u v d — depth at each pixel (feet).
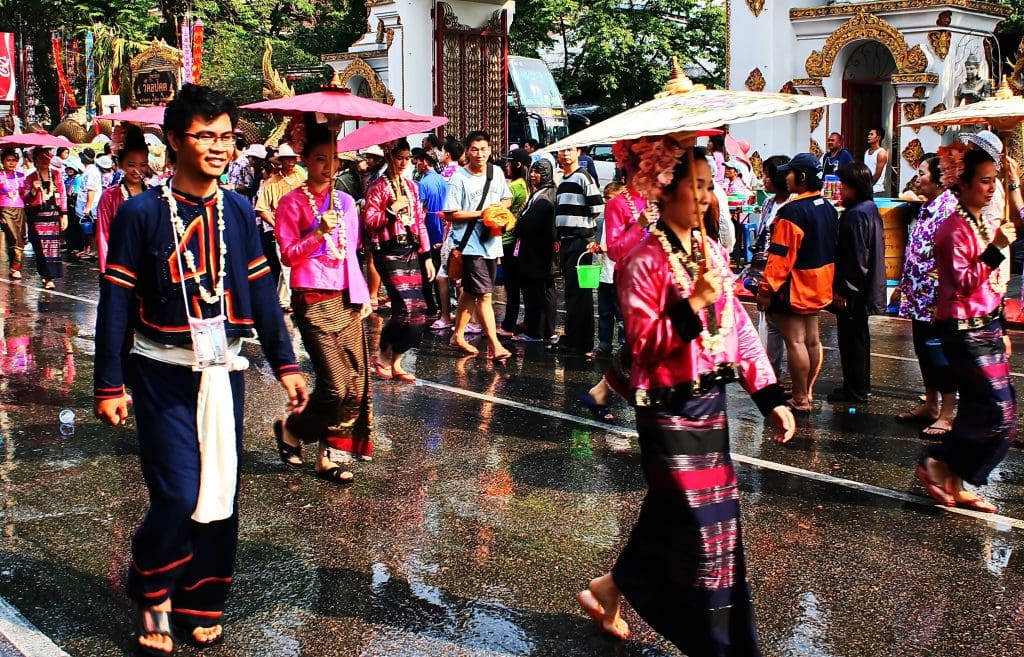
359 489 19.94
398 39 71.10
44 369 30.58
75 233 62.90
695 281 12.00
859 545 17.28
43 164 48.78
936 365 23.27
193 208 13.10
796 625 14.46
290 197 19.81
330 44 114.01
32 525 18.07
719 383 12.42
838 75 60.29
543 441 23.17
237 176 46.68
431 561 16.56
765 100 11.77
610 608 14.01
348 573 16.11
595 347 33.22
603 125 12.16
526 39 98.12
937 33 56.70
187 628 13.84
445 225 38.45
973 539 17.53
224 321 13.25
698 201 12.10
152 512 13.09
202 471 12.97
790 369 25.43
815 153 60.85
